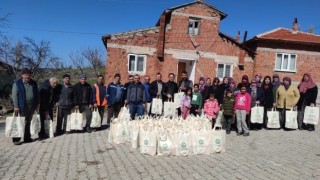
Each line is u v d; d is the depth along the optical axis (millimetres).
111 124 9898
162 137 8414
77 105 11383
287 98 12773
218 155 8578
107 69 19938
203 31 21359
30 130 9898
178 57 21016
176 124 8875
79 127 11328
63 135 11008
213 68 21609
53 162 7531
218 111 12258
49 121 10602
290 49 22750
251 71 22516
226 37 21672
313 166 7598
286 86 12922
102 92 11953
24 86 9641
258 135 11680
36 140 10117
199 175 6746
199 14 21203
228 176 6707
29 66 28422
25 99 9586
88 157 8039
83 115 12719
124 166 7301
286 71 22781
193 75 21359
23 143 9656
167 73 20859
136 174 6730
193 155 8523
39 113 10492
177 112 12805
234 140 10719
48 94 10562
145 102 12203
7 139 10383
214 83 12797
